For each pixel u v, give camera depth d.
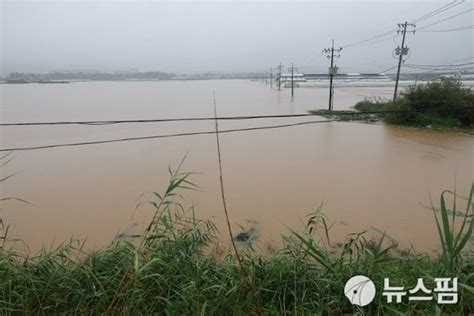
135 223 5.51
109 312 2.23
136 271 2.16
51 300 2.38
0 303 2.29
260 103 28.23
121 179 8.01
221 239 4.75
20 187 7.48
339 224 5.36
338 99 33.50
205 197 6.70
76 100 30.28
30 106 24.58
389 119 17.16
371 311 2.35
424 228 5.20
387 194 6.86
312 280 2.59
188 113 20.67
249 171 8.64
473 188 2.17
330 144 12.18
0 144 12.37
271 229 5.18
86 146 11.86
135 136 14.10
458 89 16.31
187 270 2.64
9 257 2.71
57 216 5.83
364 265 2.71
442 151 10.93
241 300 2.38
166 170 8.77
